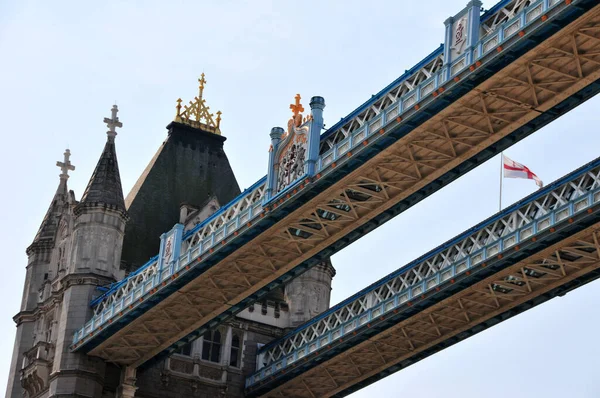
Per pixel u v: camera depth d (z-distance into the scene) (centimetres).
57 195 9575
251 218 6538
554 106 5619
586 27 5066
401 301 7125
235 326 8694
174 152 9450
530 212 6278
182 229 7244
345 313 7750
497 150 5978
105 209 8431
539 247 6278
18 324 8994
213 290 7275
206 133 9681
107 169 8638
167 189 9219
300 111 6372
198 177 9431
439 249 6888
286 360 8238
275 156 6462
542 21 5041
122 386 8088
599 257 6288
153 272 7450
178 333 7775
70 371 7981
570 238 6122
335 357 7894
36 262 9144
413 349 7656
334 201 6359
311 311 8900
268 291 7338
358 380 8169
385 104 5909
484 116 5672
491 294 6856
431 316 7200
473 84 5438
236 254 6844
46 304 8719
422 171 6100
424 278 6944
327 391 8406
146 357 8050
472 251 6606
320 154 6209
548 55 5256
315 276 9000
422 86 5600
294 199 6262
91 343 7956
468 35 5409
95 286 8219
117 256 8412
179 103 9706
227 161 9675
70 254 8425
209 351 8638
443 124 5734
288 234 6662
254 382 8525
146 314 7519
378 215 6531
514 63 5278
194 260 6956
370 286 7469
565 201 6053
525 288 6788
